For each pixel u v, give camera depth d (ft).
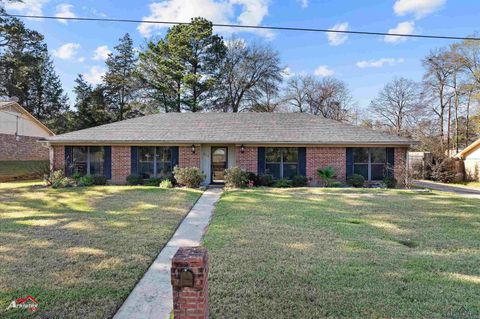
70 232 20.54
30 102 121.19
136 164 50.31
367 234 20.24
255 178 48.24
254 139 48.80
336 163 49.49
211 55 101.24
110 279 13.24
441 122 92.89
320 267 14.40
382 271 13.96
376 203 31.86
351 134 50.21
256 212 27.14
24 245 17.65
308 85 118.32
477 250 17.17
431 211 27.96
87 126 107.76
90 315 10.43
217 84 102.99
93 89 110.32
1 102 72.79
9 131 71.92
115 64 115.75
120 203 31.53
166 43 97.91
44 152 85.40
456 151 85.87
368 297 11.50
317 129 52.16
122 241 18.60
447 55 88.28
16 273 13.70
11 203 31.63
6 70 95.71
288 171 50.06
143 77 98.48
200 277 7.79
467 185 57.57
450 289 12.17
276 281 12.89
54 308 10.80
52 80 128.06
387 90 108.68
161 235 19.97
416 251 16.92
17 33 85.30
